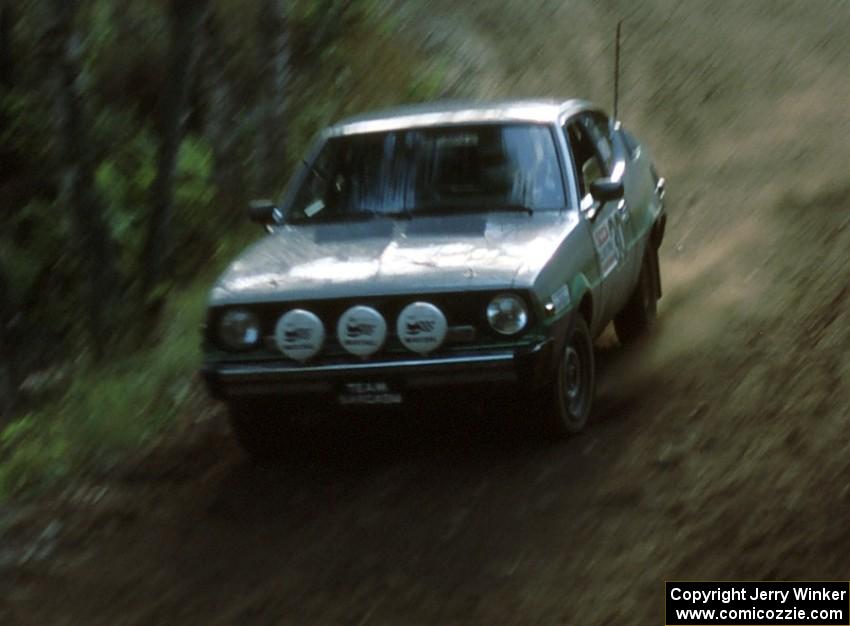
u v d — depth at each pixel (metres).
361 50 25.50
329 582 8.00
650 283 12.43
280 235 10.48
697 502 8.36
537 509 8.62
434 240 9.85
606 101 24.16
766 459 8.80
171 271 17.11
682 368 11.07
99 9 22.95
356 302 9.22
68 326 18.91
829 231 14.37
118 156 21.48
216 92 20.94
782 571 7.36
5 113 20.89
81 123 16.47
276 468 10.07
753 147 19.86
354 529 8.72
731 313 12.31
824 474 8.39
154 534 9.16
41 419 13.36
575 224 10.08
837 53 25.47
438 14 29.06
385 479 9.51
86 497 10.13
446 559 8.09
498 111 10.91
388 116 11.17
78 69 16.41
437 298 9.16
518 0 30.67
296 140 21.94
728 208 16.67
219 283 9.70
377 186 10.60
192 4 16.30
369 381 9.22
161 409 12.01
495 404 9.73
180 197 19.62
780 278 13.09
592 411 10.46
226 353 9.45
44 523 9.70
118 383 12.90
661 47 27.19
